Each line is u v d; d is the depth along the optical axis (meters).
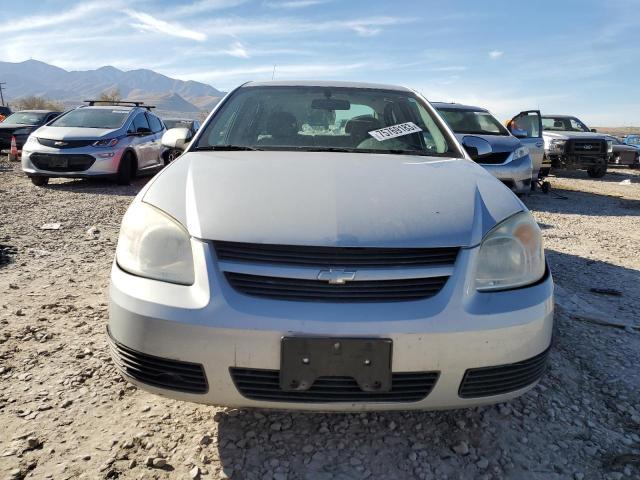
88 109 10.84
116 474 1.95
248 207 1.98
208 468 2.00
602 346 3.18
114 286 1.99
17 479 1.89
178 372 1.86
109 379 2.61
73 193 8.85
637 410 2.51
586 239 6.44
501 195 2.28
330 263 1.83
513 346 1.89
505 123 11.09
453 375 1.83
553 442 2.24
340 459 2.08
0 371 2.63
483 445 2.20
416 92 3.66
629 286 4.44
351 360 1.77
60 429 2.20
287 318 1.76
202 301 1.81
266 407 1.84
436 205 2.07
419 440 2.22
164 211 2.02
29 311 3.42
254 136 3.02
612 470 2.07
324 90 3.45
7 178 10.91
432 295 1.85
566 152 15.20
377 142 3.04
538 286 2.02
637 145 20.34
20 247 5.01
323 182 2.20
